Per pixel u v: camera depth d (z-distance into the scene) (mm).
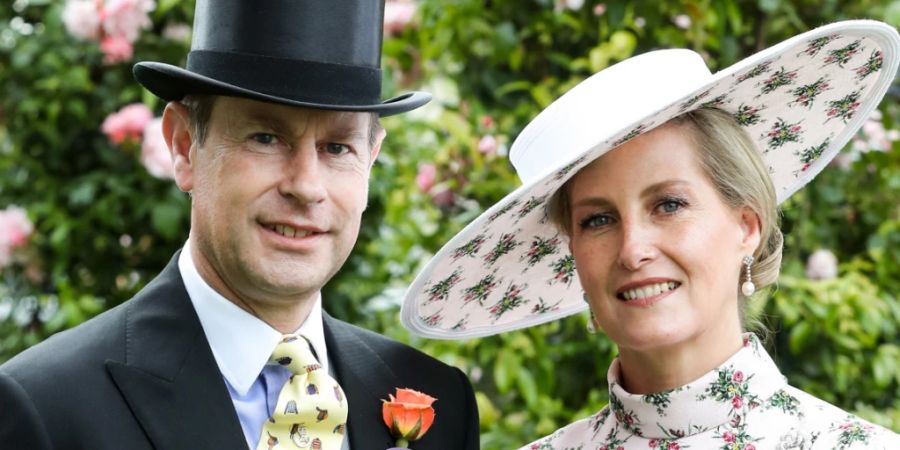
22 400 2564
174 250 4934
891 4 4379
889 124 4566
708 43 4406
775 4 4312
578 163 2727
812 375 4535
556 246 3158
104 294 4984
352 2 2727
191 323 2803
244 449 2705
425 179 4617
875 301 4328
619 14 4309
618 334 2822
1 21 5039
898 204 4652
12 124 4988
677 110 2691
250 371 2797
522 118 4555
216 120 2719
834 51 2773
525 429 4363
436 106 4984
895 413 4387
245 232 2701
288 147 2713
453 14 4430
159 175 4531
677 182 2748
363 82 2754
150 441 2646
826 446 2680
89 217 4844
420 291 3074
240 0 2691
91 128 4902
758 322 3105
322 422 2793
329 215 2730
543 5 4422
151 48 4875
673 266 2756
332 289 4734
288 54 2680
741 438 2758
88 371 2662
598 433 3002
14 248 4816
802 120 3004
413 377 3062
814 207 4555
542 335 4371
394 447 2895
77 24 4684
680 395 2789
